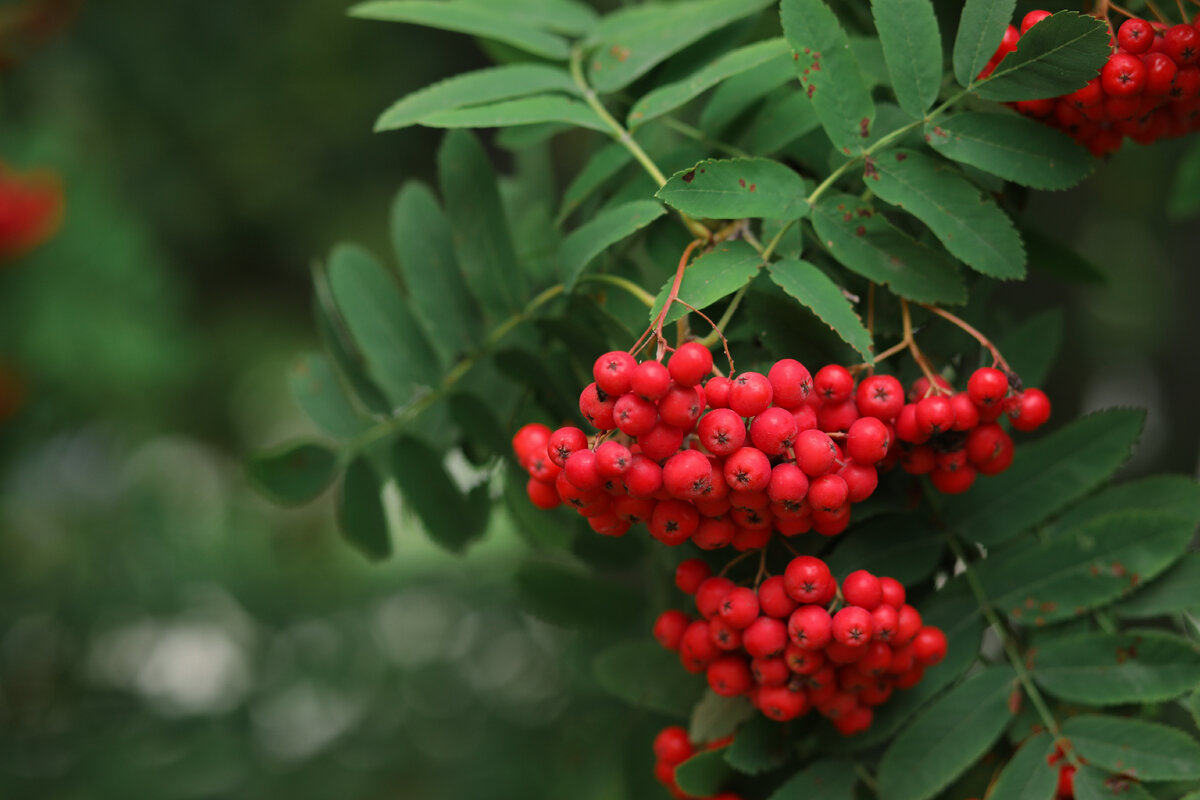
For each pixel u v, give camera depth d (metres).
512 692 1.63
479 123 0.60
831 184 0.59
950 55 0.61
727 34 0.63
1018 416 0.57
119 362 1.31
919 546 0.60
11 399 1.27
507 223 0.63
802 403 0.55
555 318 0.61
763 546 0.57
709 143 0.62
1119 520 0.59
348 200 2.54
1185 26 0.57
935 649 0.57
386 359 0.65
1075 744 0.58
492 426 0.64
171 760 1.59
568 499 0.56
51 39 1.64
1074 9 0.59
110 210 1.39
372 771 1.51
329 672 1.81
